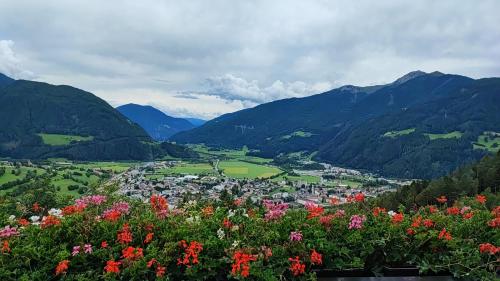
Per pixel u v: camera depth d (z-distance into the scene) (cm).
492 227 554
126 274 436
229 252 461
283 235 506
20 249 441
